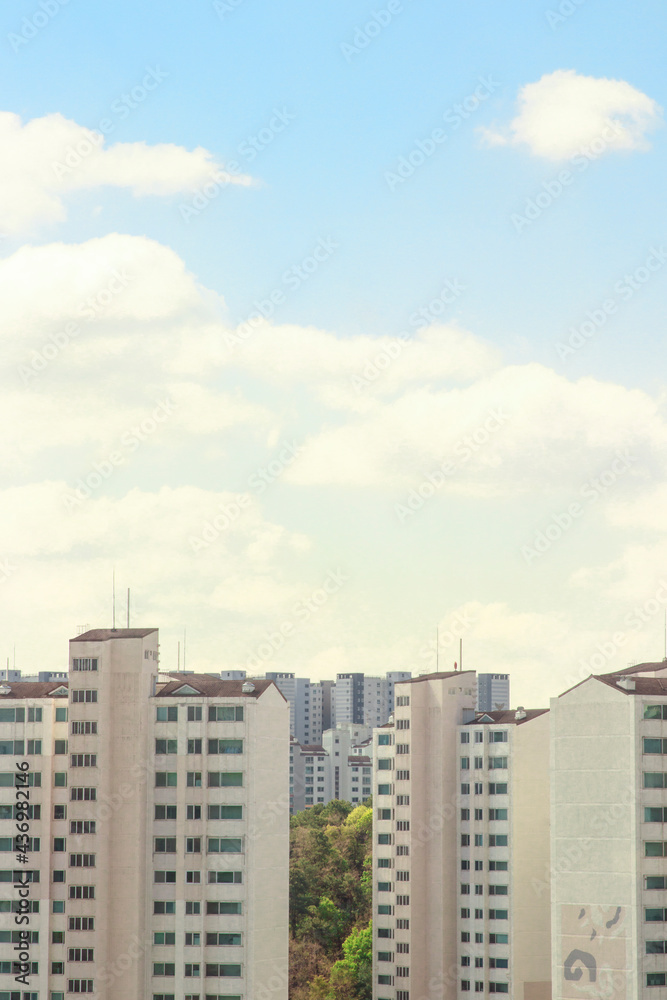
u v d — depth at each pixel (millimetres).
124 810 143625
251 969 140750
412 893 187875
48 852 145375
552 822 145000
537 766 184875
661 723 142250
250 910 141500
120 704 145375
